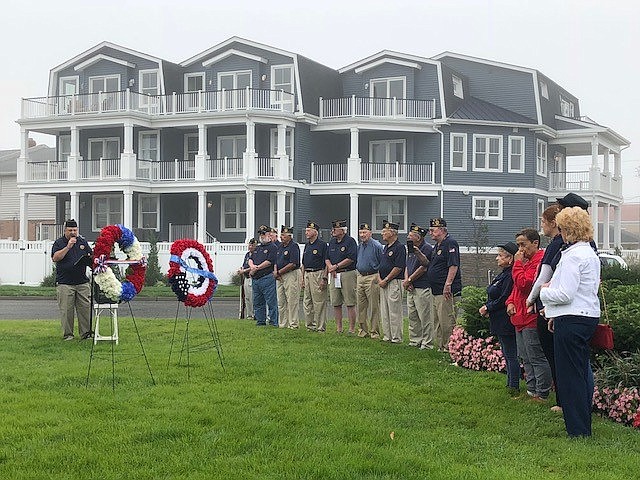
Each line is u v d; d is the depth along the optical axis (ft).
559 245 27.99
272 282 56.18
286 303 55.52
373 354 42.29
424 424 27.43
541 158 146.92
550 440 25.76
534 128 140.87
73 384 33.14
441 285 43.09
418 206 136.77
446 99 136.46
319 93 136.05
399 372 37.04
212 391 31.63
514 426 27.43
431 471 21.68
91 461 22.30
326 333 51.78
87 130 142.72
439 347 43.75
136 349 43.42
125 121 130.62
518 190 139.95
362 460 22.41
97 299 44.65
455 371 37.76
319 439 24.94
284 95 132.57
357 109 134.21
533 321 30.78
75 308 47.80
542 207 146.82
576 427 26.12
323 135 139.54
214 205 138.62
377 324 50.26
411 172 133.80
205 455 22.95
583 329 25.72
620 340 30.89
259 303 56.65
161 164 133.69
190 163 132.87
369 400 30.58
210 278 39.01
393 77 138.21
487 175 138.21
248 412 28.14
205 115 129.39
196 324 56.80
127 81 140.26
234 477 20.92
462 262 127.34
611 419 29.01
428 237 133.69
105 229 38.34
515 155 140.67
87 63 141.69
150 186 133.08
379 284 48.08
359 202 139.54
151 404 29.19
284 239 54.90
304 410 28.55
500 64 145.89
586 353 26.08
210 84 138.21
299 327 55.98
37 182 137.28
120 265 40.91
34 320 61.16
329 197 141.18
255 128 135.03
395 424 27.14
